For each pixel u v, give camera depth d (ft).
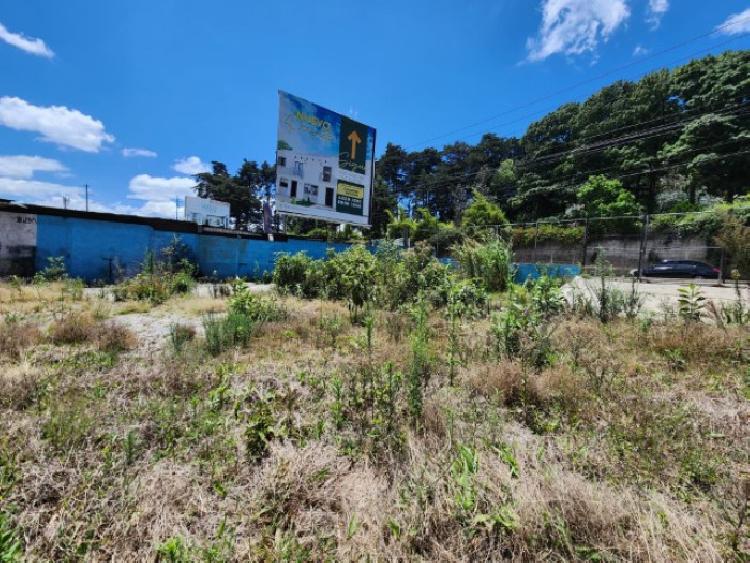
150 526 4.96
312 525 5.03
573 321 16.90
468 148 165.78
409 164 167.12
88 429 7.28
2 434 6.98
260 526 5.09
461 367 11.39
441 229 74.59
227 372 10.79
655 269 52.16
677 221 55.42
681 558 4.28
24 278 33.94
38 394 8.86
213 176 153.58
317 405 8.79
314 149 53.57
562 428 7.91
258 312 18.53
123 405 8.53
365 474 6.05
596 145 99.50
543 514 4.77
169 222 45.85
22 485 5.65
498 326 12.67
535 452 6.57
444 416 7.82
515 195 122.31
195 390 9.79
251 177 163.12
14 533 4.60
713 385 10.02
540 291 18.30
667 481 5.96
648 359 12.24
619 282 27.14
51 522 4.94
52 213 38.58
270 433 7.22
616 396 9.00
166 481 5.86
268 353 13.35
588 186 88.69
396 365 11.18
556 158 113.50
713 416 8.06
